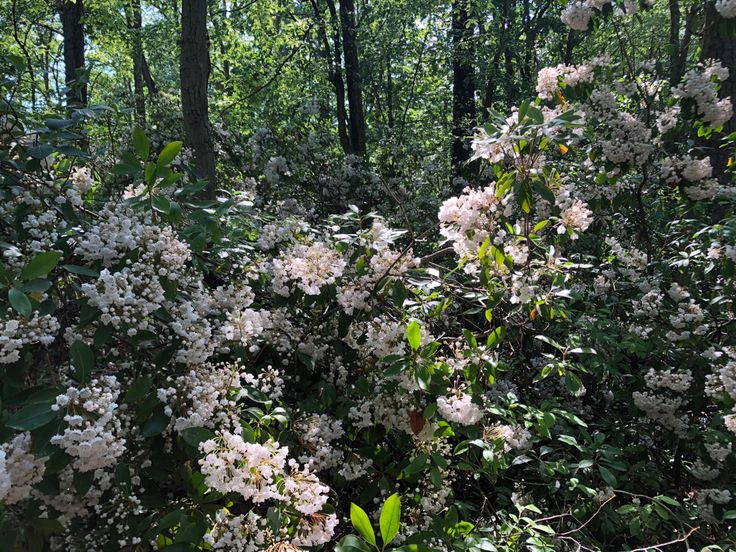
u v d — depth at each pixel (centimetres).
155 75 1795
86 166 351
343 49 991
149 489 216
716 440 330
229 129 684
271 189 641
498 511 286
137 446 214
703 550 241
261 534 178
